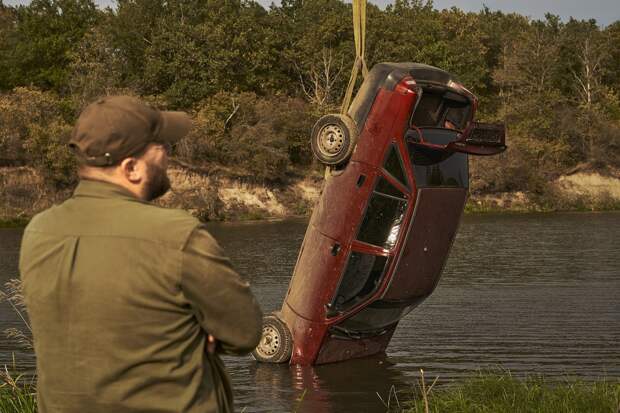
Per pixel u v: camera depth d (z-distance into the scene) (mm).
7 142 75812
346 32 106875
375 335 17828
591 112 104062
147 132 3232
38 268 3160
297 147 92812
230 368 16969
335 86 104188
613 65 126938
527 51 117750
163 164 3340
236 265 39500
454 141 14898
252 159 83812
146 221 3074
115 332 3020
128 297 3008
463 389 12656
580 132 102188
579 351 18641
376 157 15516
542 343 19719
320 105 95562
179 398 3096
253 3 110250
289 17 122375
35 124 76438
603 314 24062
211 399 3213
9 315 24516
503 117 107188
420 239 15836
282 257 43344
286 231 63156
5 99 82812
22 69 101438
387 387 15203
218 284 3068
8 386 8867
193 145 82312
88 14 106750
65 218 3180
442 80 15742
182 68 96750
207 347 3254
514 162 94500
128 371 3039
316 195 85938
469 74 112438
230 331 3174
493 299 27641
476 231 62969
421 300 16969
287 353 16938
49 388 3131
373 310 16484
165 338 3051
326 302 16500
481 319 23438
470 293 29312
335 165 15938
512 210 93438
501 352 18641
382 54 104750
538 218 80000
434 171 15648
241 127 86938
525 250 46938
